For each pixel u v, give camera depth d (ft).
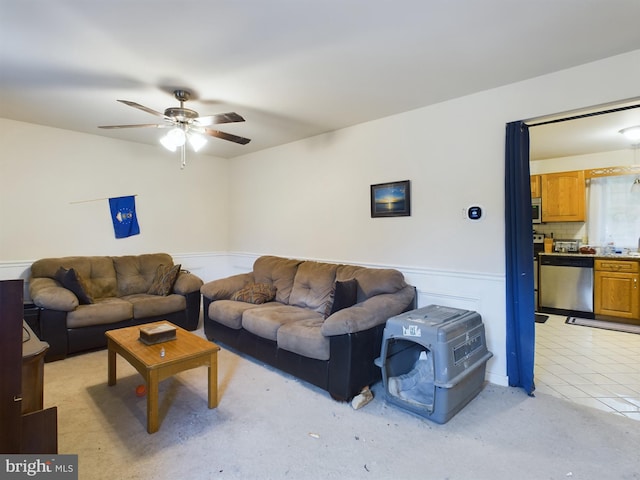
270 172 15.25
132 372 9.36
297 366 8.64
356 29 6.24
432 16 5.85
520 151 8.37
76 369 9.55
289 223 14.40
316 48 6.91
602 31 6.32
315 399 7.97
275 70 7.83
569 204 15.93
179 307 12.64
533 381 8.40
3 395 3.82
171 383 8.71
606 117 10.36
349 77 8.21
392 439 6.43
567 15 5.82
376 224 11.37
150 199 14.96
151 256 14.16
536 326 14.01
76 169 12.94
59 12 5.69
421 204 10.25
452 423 6.99
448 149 9.66
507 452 6.06
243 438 6.42
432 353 7.02
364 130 11.61
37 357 4.84
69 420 6.98
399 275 9.79
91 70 7.83
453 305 9.64
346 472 5.53
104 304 10.95
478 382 8.07
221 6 5.56
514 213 8.45
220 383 8.76
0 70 7.82
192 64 7.55
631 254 14.71
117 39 6.57
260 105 9.99
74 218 12.92
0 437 3.82
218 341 12.03
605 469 5.62
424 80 8.39
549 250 16.80
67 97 9.46
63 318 10.16
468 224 9.34
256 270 13.16
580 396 8.20
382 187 11.10
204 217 16.81
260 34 6.40
